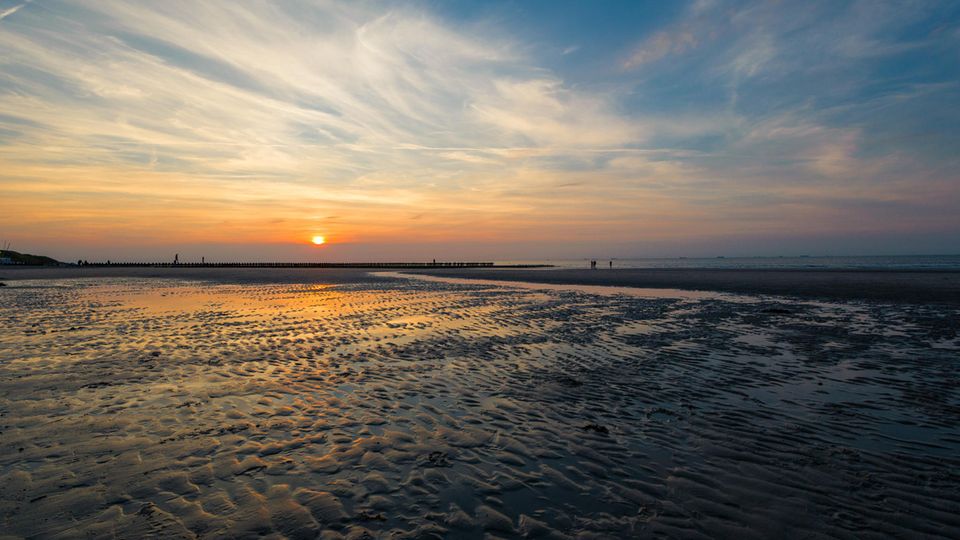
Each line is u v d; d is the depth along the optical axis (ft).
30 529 12.67
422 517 13.53
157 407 23.06
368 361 33.65
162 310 63.41
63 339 40.93
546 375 29.73
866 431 19.92
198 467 16.58
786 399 24.44
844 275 142.31
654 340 41.27
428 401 24.48
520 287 113.60
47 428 20.12
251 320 53.98
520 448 18.49
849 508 13.96
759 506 14.14
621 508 14.08
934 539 12.44
